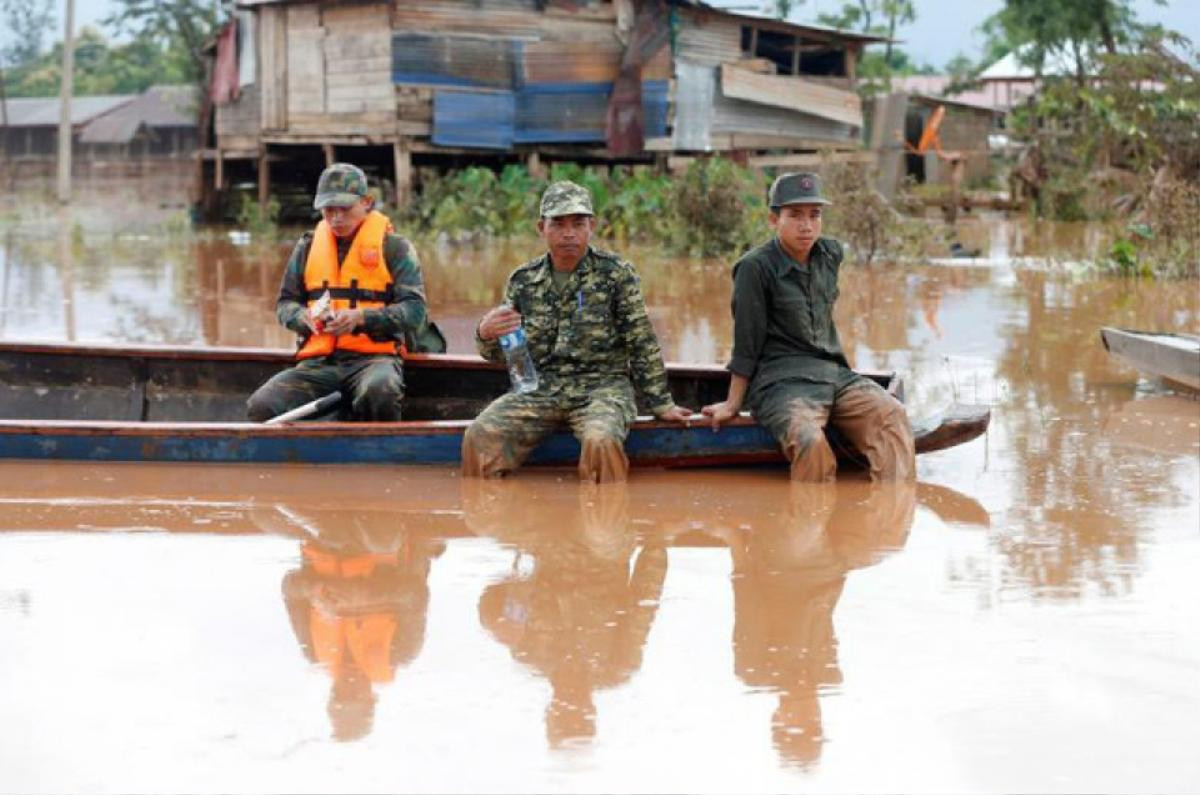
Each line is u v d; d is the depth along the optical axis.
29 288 16.30
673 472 7.55
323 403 7.74
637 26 25.20
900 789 3.85
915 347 11.73
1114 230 20.42
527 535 6.30
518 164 27.45
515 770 3.91
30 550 5.98
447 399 8.45
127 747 4.05
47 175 53.44
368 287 8.02
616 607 5.28
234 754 4.01
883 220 19.33
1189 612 5.25
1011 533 6.36
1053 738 4.16
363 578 5.63
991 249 21.55
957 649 4.85
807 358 7.57
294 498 6.91
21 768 3.92
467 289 16.16
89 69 67.62
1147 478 7.43
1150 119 22.80
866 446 7.41
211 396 8.56
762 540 6.23
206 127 29.06
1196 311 14.10
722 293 15.82
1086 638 4.96
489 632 5.00
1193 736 4.18
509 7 24.80
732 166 21.42
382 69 24.36
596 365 7.51
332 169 7.99
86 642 4.86
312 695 4.41
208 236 25.28
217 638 4.92
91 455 7.49
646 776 3.90
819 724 4.23
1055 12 36.16
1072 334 12.50
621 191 23.88
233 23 27.14
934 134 33.41
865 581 5.62
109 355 8.52
